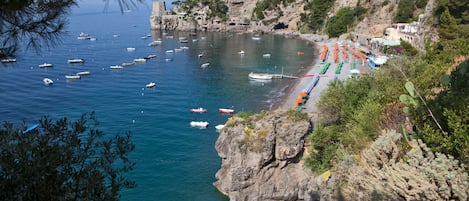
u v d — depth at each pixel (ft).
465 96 40.81
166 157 141.28
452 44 152.66
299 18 600.39
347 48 393.50
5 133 23.77
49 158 23.00
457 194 34.68
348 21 478.18
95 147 27.40
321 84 251.80
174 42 494.59
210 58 369.91
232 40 520.01
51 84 259.60
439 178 35.88
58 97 228.22
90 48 428.97
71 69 308.60
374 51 352.69
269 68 316.40
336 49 383.24
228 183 111.86
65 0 22.49
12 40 21.22
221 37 556.51
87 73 291.17
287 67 318.04
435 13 209.77
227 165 117.19
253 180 109.60
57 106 210.59
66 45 447.42
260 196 108.88
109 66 323.98
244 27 631.56
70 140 25.11
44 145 23.73
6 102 214.69
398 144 45.34
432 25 214.48
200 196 115.14
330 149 100.83
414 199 37.19
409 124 52.95
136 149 148.56
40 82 264.11
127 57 372.17
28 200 22.21
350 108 109.60
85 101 220.23
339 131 106.22
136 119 187.93
